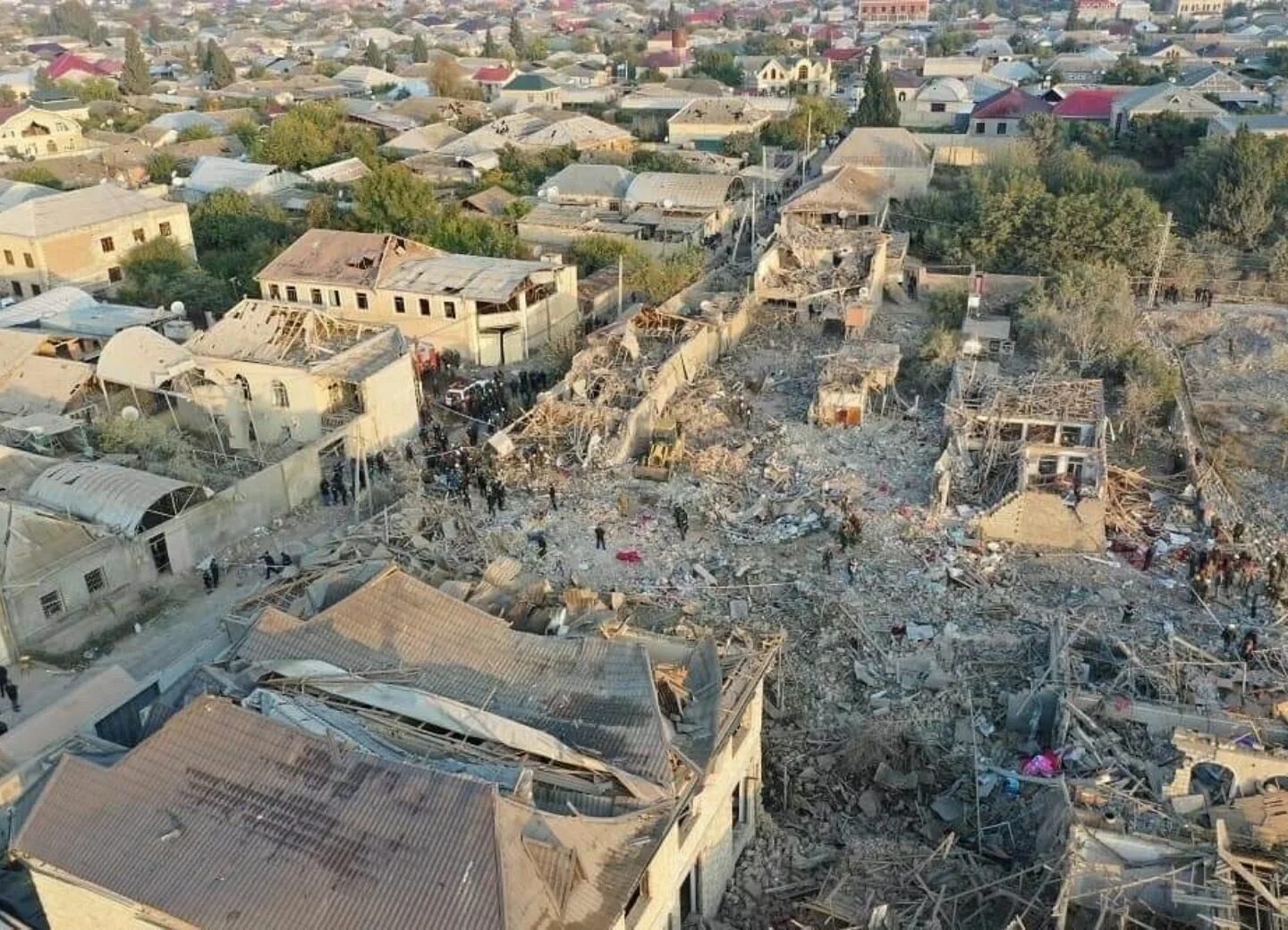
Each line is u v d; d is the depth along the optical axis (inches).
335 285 2346.2
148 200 2866.6
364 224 2974.9
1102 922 845.8
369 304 2342.5
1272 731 1025.5
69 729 1029.8
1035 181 2815.0
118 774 795.4
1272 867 837.8
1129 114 3718.0
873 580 1437.0
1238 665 1186.0
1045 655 1264.8
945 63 5738.2
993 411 1736.0
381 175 2982.3
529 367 2303.2
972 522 1534.2
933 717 1195.3
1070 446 1659.7
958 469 1684.3
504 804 741.9
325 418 1873.8
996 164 3122.5
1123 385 2039.9
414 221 2920.8
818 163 3833.7
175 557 1514.5
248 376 1886.1
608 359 2080.5
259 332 1940.2
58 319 2228.1
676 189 3213.6
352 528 1584.6
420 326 2315.5
